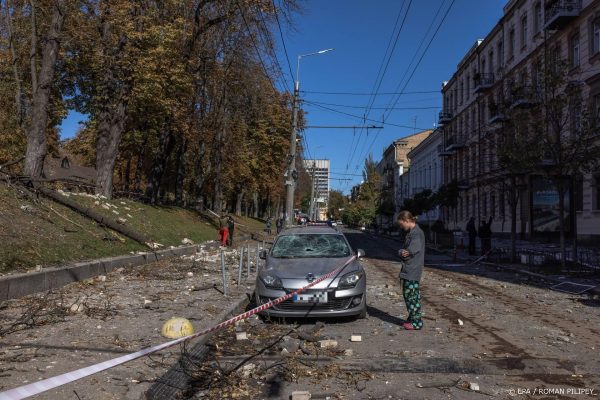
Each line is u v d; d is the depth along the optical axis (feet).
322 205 435.53
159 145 100.07
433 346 21.83
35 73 54.85
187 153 140.36
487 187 137.49
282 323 26.61
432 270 56.24
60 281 33.30
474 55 150.20
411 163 250.16
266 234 150.20
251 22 77.05
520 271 52.29
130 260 46.16
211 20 86.74
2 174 47.75
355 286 26.55
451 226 179.52
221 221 85.92
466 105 159.84
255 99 123.85
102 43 69.56
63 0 55.83
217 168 136.77
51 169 111.34
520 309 31.07
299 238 32.24
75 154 148.87
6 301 27.63
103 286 35.27
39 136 53.11
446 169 184.44
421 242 25.23
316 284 25.95
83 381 15.84
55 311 25.80
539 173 57.16
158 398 15.11
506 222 124.16
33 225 41.24
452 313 29.66
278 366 18.78
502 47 130.00
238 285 37.37
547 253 59.67
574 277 46.42
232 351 20.95
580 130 52.75
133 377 16.42
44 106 53.78
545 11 94.27
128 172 135.95
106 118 72.38
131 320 24.88
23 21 71.05
